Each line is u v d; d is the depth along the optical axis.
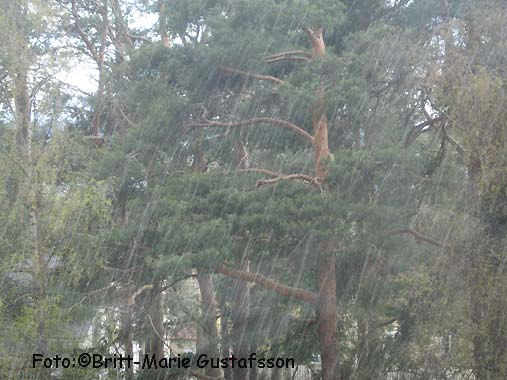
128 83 19.23
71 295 14.26
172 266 14.03
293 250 15.61
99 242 14.80
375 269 15.71
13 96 13.88
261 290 17.95
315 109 15.99
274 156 18.31
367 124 16.59
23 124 14.06
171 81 17.05
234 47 16.25
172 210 15.29
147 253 15.66
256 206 14.80
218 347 17.89
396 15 17.86
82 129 22.06
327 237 14.52
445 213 15.37
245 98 17.61
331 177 15.07
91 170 16.00
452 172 16.39
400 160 15.38
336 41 17.61
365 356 15.97
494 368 13.39
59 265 14.23
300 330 16.80
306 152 17.41
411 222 15.90
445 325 14.13
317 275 16.55
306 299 16.05
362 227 15.20
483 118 13.37
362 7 17.84
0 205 13.82
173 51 16.84
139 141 16.64
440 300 14.21
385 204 15.36
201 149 18.30
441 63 15.00
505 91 13.53
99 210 14.33
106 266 15.68
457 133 14.77
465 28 15.02
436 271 14.38
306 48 17.11
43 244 13.84
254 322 17.70
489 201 13.95
